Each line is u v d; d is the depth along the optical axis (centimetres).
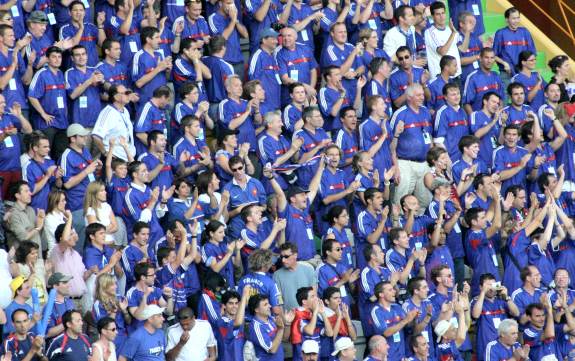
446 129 6700
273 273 5784
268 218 5966
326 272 5891
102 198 5612
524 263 6344
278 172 6191
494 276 6303
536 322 6097
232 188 5966
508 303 6144
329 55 6788
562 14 8206
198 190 5881
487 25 7694
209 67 6500
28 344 4997
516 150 6719
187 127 6103
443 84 6856
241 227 5906
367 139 6444
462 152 6544
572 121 6888
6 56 6041
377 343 5662
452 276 6125
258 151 6259
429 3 7362
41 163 5772
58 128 6084
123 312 5325
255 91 6322
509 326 5966
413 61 6894
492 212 6328
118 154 6028
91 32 6475
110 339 5059
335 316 5691
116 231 5691
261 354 5519
